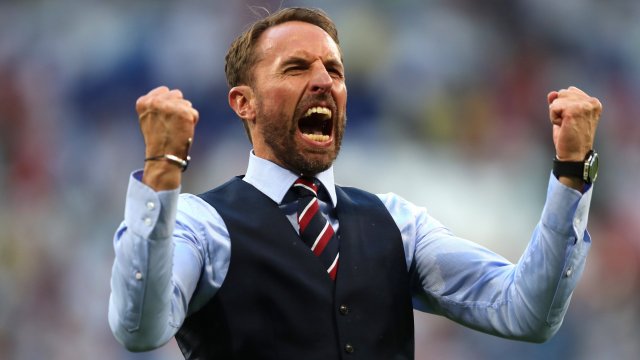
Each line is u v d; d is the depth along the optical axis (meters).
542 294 9.45
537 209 40.78
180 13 42.03
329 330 9.66
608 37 45.56
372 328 9.85
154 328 8.73
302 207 10.23
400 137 40.97
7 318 36.28
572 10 45.41
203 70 41.00
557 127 9.32
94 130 40.50
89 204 39.12
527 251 9.60
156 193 8.58
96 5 42.59
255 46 10.60
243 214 10.07
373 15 42.72
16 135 40.59
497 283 10.08
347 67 41.56
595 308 36.69
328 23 10.71
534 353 33.81
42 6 42.69
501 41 44.28
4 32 42.38
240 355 9.55
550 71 44.41
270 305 9.63
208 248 9.75
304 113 10.23
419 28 43.09
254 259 9.75
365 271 10.02
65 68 41.53
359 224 10.37
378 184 39.59
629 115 44.53
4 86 41.34
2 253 37.78
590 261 38.31
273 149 10.41
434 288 10.53
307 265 9.85
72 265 37.53
